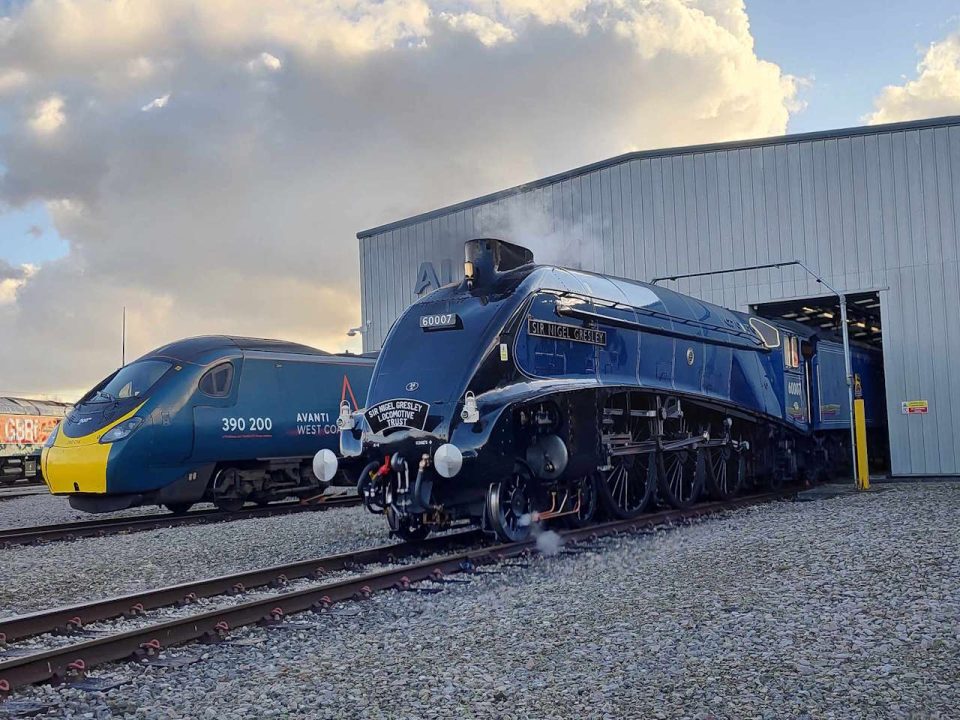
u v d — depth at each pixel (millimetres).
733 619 6887
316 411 19281
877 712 4836
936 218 21906
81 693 5516
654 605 7523
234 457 17578
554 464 11234
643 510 14617
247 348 18406
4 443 33406
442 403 10797
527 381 11406
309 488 19547
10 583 9773
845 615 6910
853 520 12539
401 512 10898
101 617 7609
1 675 5547
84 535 14453
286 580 9141
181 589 8297
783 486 20391
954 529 11203
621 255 25359
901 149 22344
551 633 6703
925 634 6297
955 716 4758
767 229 23594
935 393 21875
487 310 11500
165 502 16812
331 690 5488
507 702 5172
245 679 5801
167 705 5340
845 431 25000
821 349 22875
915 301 22047
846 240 22766
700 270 24266
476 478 10742
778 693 5180
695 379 15641
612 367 13305
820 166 23125
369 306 29984
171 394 16609
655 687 5359
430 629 6949
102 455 15734
